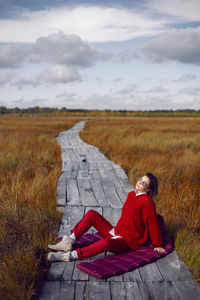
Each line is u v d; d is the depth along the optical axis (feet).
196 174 25.31
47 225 13.48
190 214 15.76
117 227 10.82
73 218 14.96
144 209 10.28
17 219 13.60
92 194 19.72
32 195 17.78
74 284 8.79
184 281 8.99
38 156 33.01
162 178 23.13
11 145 41.22
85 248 10.20
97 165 30.86
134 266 9.57
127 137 58.08
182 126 111.04
